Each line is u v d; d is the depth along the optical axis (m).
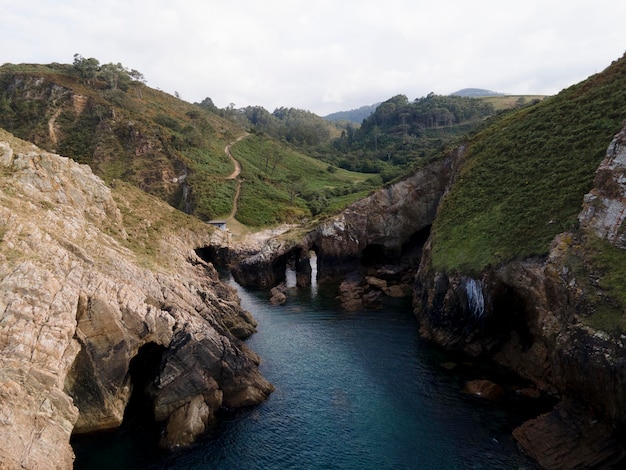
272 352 51.25
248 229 120.12
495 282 46.38
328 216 97.69
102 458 32.06
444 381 42.84
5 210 35.75
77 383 34.28
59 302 31.73
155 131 148.38
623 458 28.53
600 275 34.66
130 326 36.75
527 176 55.75
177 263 61.94
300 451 33.16
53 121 145.88
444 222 66.38
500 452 31.91
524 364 43.19
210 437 34.81
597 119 53.03
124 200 72.50
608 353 30.11
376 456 32.41
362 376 44.66
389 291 73.44
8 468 22.95
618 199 37.25
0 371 26.20
